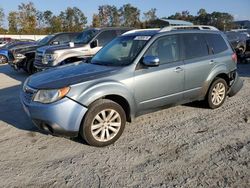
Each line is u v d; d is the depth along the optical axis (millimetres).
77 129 4754
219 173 4074
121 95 5090
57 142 5113
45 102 4703
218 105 6918
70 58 11062
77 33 15977
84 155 4645
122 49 5922
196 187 3760
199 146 4902
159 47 5746
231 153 4641
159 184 3840
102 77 5000
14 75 13648
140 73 5352
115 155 4633
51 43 15156
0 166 4340
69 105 4645
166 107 5965
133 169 4211
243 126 5789
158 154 4641
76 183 3895
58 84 4754
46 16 60688
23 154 4707
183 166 4270
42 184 3881
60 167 4293
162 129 5664
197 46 6398
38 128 5223
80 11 64188
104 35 11648
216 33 6941
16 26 56906
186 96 6176
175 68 5832
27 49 14289
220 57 6762
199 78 6316
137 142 5094
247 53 16219
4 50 19625
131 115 5344
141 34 6055
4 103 7789
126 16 69000
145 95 5441
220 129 5641
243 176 3994
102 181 3930
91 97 4762
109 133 5035
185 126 5805
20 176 4070
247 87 9188
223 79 6918
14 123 6113
